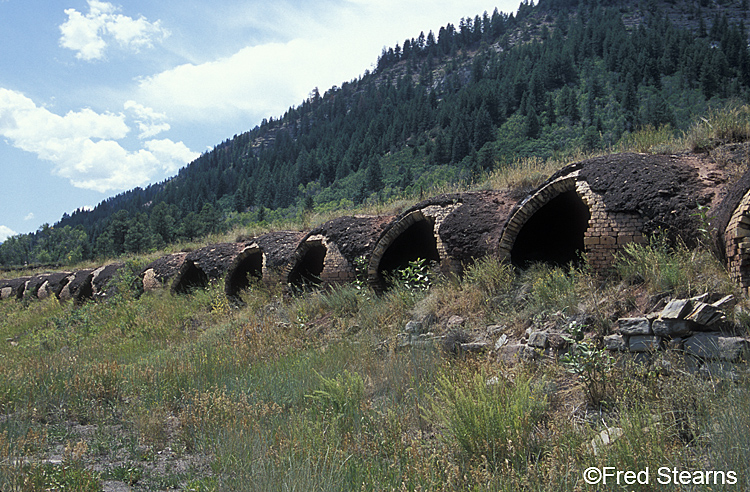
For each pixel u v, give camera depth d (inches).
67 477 161.3
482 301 307.1
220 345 367.6
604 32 6466.5
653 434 148.3
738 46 4709.6
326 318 390.6
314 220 572.1
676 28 7450.8
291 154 7465.6
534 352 239.8
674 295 220.5
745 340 174.7
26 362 342.6
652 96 4281.5
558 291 269.7
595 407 190.7
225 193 6619.1
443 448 170.6
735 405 152.9
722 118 318.7
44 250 3125.0
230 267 551.5
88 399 268.4
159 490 163.9
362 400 220.8
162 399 264.4
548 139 3988.7
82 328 547.5
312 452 171.3
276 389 255.8
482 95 5315.0
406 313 338.3
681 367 188.1
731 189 226.7
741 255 205.0
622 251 267.9
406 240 452.4
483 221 351.3
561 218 416.2
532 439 169.5
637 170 279.7
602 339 226.7
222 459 175.2
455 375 224.1
